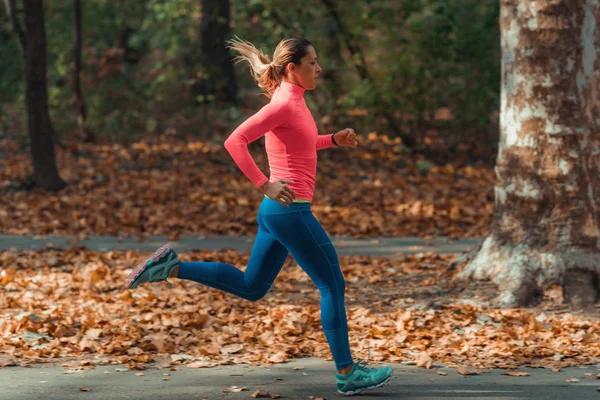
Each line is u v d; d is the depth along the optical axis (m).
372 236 13.25
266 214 5.34
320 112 20.62
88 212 14.42
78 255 11.56
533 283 8.45
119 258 11.40
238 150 5.05
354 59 20.12
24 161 18.55
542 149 8.62
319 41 20.03
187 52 23.08
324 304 5.39
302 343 7.09
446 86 20.34
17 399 5.29
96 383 5.71
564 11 8.45
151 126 21.61
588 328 7.55
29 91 16.25
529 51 8.61
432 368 6.25
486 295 8.57
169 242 12.70
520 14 8.66
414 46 19.89
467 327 7.59
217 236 13.29
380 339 7.17
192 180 16.98
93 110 22.19
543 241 8.59
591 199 8.52
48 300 8.66
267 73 5.38
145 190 16.23
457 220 14.18
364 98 19.62
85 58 23.84
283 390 5.57
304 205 5.31
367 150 20.11
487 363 6.38
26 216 14.24
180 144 20.52
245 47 5.55
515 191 8.79
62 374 5.99
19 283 9.46
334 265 5.39
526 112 8.68
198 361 6.43
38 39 16.02
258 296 5.64
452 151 20.69
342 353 5.41
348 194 16.11
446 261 11.05
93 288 9.32
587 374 6.03
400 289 9.18
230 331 7.46
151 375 5.99
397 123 20.78
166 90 23.36
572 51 8.47
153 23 23.69
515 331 7.28
